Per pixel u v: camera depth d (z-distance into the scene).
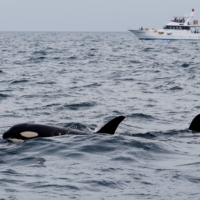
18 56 185.00
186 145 38.31
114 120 39.53
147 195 24.58
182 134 43.12
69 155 33.03
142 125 48.91
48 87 82.19
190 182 26.83
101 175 27.92
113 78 99.88
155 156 33.59
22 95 71.19
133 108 59.91
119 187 25.83
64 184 26.12
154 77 102.50
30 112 55.97
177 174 28.42
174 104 63.72
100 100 66.69
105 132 39.25
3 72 110.75
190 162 31.91
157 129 46.69
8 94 71.75
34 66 134.00
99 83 89.06
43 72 113.50
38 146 35.34
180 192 25.08
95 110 58.06
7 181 26.62
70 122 49.47
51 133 38.25
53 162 31.20
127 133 43.34
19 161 31.62
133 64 144.62
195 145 38.41
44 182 26.45
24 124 38.91
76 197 24.17
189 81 93.62
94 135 38.31
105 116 53.75
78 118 52.34
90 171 28.84
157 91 78.00
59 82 90.69
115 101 66.00
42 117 52.75
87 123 49.19
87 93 74.69
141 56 192.38
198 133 43.62
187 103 64.75
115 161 31.66
